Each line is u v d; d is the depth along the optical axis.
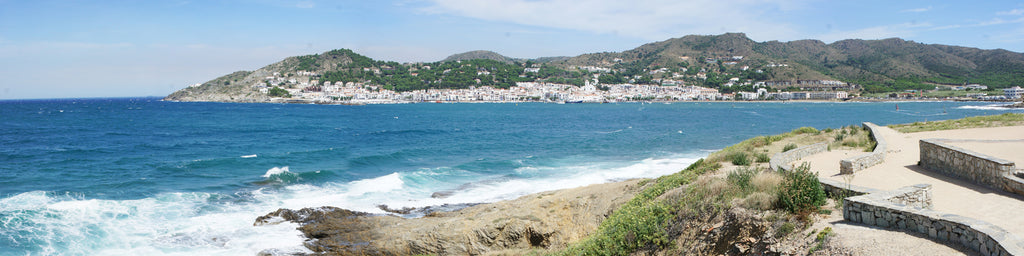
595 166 37.84
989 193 13.17
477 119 124.50
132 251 18.36
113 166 39.00
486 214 20.91
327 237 20.06
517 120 119.44
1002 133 30.06
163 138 67.06
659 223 13.91
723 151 31.58
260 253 18.48
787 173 13.01
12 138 65.12
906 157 21.11
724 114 144.25
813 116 127.62
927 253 8.13
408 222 21.23
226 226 21.34
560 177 32.88
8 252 17.64
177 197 26.61
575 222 19.58
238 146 57.09
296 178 32.91
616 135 70.44
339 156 46.34
